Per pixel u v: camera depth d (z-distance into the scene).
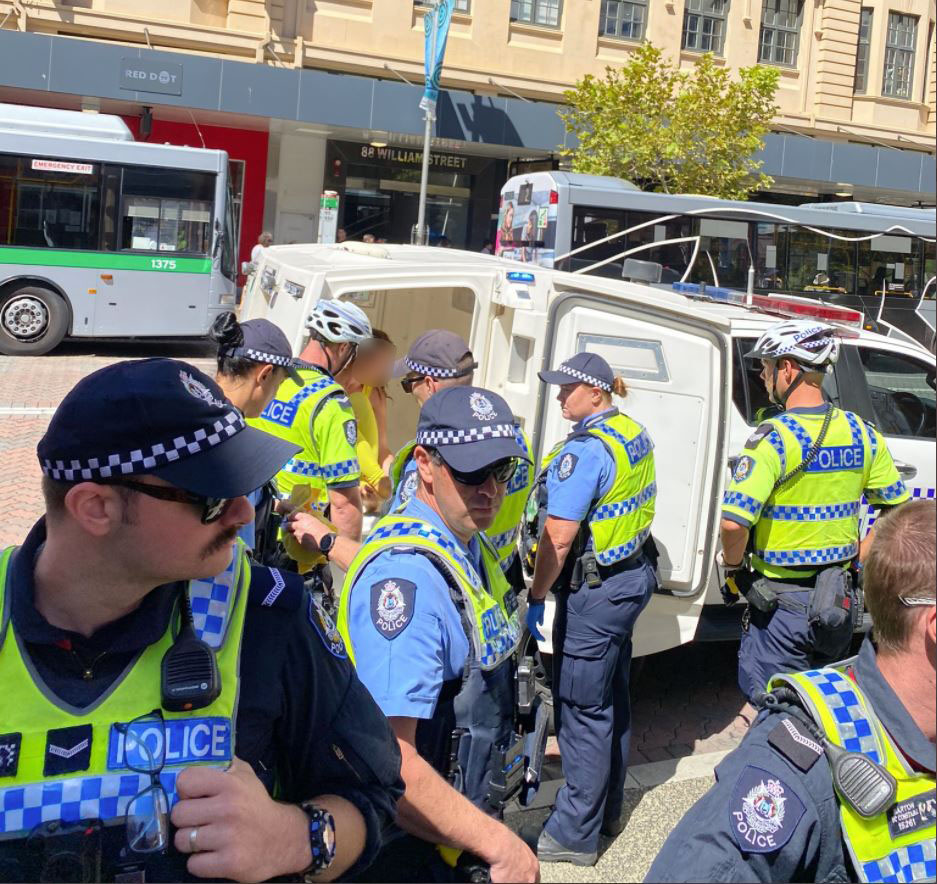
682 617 4.71
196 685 1.47
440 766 2.28
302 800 1.71
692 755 4.88
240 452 1.50
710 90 17.45
